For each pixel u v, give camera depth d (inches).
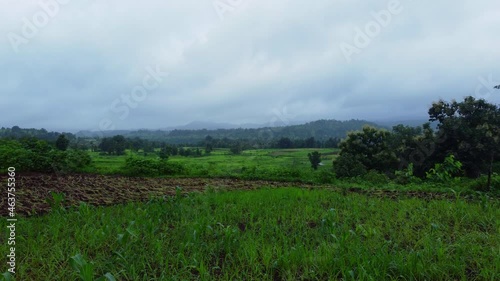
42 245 218.8
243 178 708.7
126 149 1286.9
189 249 221.3
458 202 348.8
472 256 208.4
